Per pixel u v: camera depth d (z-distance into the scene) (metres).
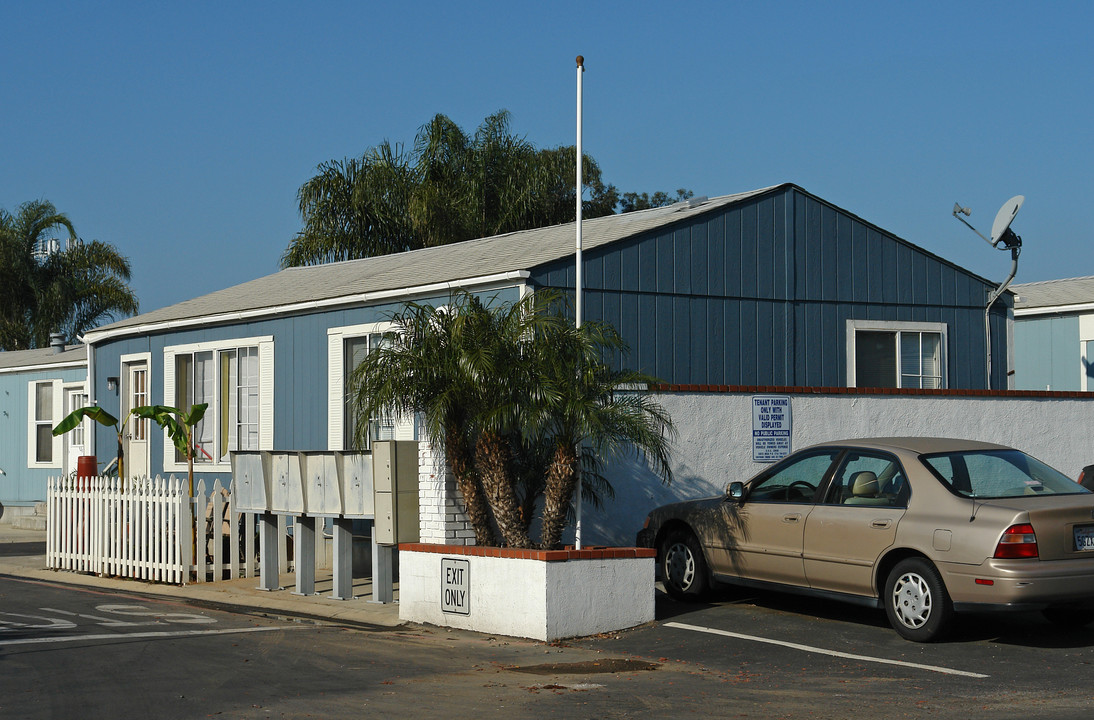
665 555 11.95
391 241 34.91
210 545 14.62
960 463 9.88
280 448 17.52
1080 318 22.58
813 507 10.47
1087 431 15.69
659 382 11.69
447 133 35.31
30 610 12.11
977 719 7.13
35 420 25.02
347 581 12.62
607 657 9.45
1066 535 9.09
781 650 9.56
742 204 16.39
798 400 13.88
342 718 7.25
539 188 35.34
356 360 16.42
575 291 14.39
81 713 7.38
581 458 11.71
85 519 15.51
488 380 10.71
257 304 18.09
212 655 9.44
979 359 18.34
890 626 10.39
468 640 10.30
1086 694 7.86
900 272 17.73
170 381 19.66
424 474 11.70
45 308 38.75
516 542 11.00
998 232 17.81
